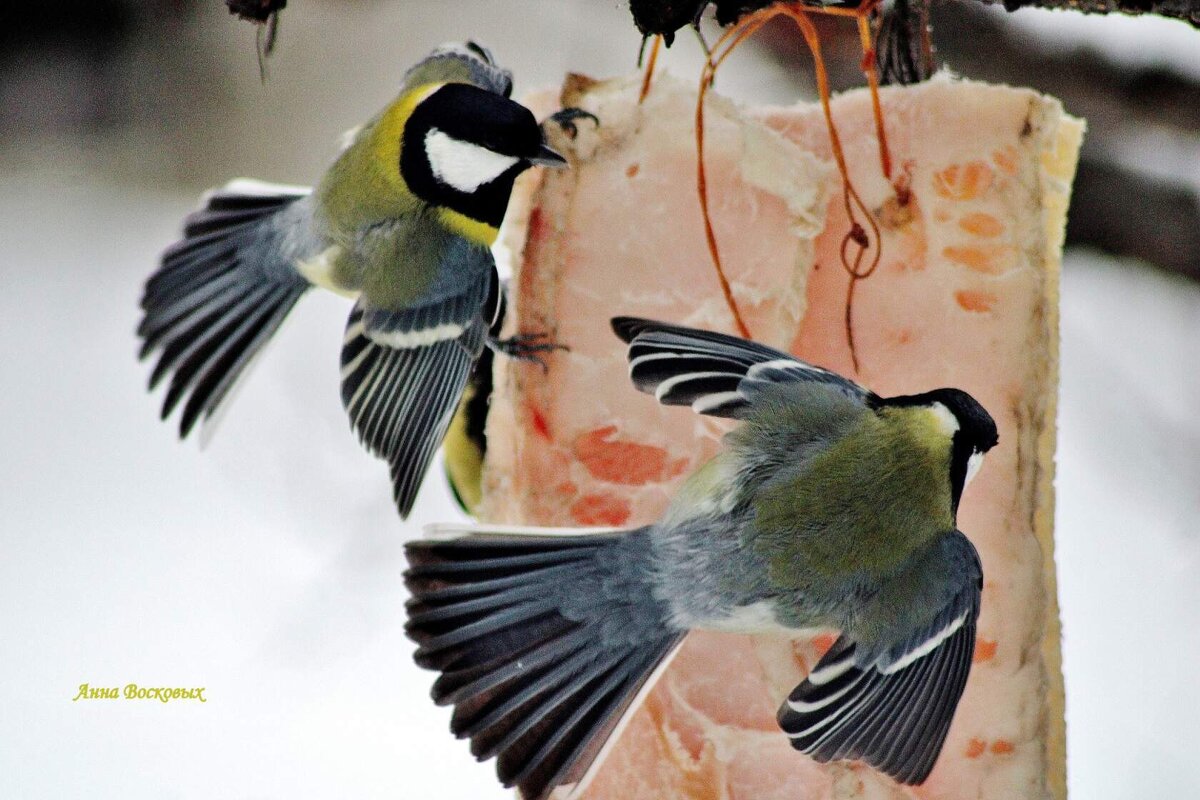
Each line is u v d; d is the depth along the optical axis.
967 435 7.83
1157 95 12.35
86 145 14.39
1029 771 8.47
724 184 8.91
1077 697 11.11
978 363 8.79
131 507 12.42
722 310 8.80
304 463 12.27
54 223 14.11
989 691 8.54
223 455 12.43
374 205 9.06
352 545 11.89
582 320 8.84
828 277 8.96
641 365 7.39
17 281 13.79
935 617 7.54
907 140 8.96
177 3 14.57
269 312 9.14
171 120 14.49
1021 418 8.77
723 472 7.63
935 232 8.88
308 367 12.66
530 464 8.73
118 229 14.18
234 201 9.27
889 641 7.44
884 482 7.57
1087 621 11.43
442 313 8.99
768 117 9.20
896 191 8.92
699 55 13.98
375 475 12.23
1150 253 12.75
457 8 14.73
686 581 7.48
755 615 7.44
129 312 13.73
